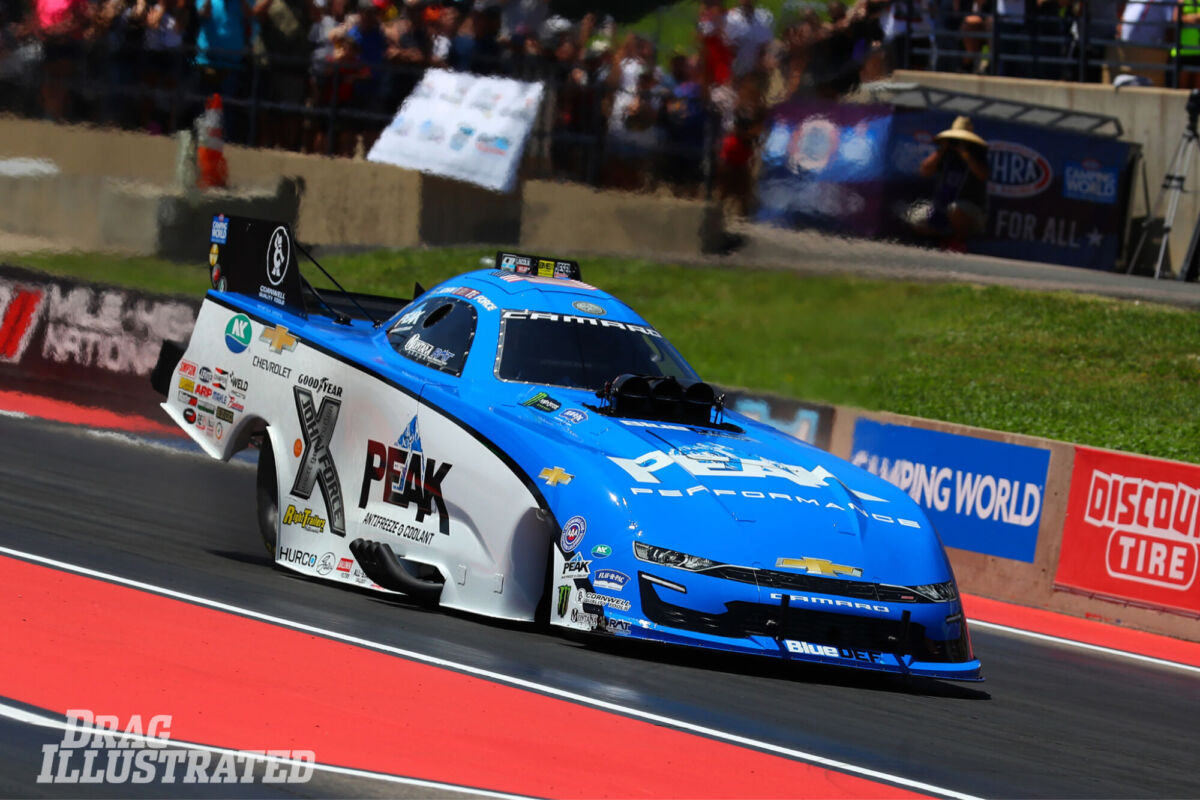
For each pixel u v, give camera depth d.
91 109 64.50
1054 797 16.72
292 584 23.98
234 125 63.88
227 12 63.41
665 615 19.77
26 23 64.75
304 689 17.31
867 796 15.59
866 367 53.00
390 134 63.44
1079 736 20.25
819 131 59.44
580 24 62.28
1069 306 55.62
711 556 19.98
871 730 18.53
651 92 60.25
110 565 23.53
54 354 44.66
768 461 22.58
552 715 17.23
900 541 21.44
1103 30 64.06
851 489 22.45
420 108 63.25
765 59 59.47
